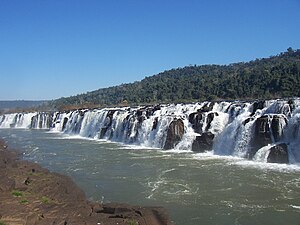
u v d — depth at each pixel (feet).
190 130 156.97
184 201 77.71
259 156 120.26
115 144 180.14
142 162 123.75
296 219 65.87
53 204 71.67
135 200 79.56
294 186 86.79
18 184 86.89
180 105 190.19
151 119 174.40
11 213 63.72
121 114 203.10
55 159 134.72
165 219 65.57
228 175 99.66
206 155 136.05
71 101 557.33
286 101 135.13
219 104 167.53
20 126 330.95
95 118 228.22
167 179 97.45
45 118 313.32
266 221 65.26
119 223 61.00
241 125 133.59
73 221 61.26
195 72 631.56
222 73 415.23
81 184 94.22
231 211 70.64
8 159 128.26
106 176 103.24
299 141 116.47
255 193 81.97
